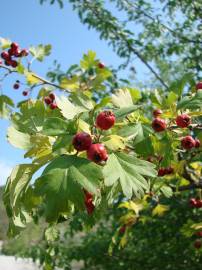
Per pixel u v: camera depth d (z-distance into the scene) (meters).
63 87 0.48
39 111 0.26
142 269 0.87
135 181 0.22
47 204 0.21
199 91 0.31
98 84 0.49
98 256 0.92
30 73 0.45
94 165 0.22
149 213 0.83
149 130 0.27
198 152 0.41
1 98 0.44
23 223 0.24
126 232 0.59
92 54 0.51
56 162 0.22
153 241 0.88
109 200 0.26
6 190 0.24
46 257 0.47
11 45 0.48
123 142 0.26
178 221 0.83
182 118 0.29
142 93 0.81
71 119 0.24
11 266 1.75
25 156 0.24
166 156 0.30
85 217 0.29
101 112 0.24
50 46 0.50
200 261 0.79
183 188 0.50
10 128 0.24
